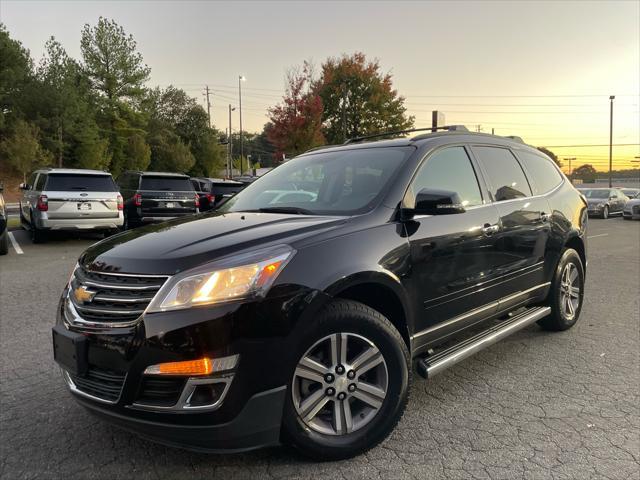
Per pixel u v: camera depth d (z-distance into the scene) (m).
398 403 2.84
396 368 2.84
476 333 4.04
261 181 4.32
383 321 2.81
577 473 2.62
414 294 3.09
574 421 3.18
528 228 4.21
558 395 3.56
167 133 55.56
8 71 37.44
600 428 3.09
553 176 5.07
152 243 2.75
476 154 4.01
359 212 3.08
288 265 2.52
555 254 4.66
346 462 2.72
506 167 4.32
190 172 61.66
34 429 3.11
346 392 2.72
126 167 45.38
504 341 4.73
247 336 2.36
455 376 3.92
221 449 2.41
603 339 4.78
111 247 2.86
